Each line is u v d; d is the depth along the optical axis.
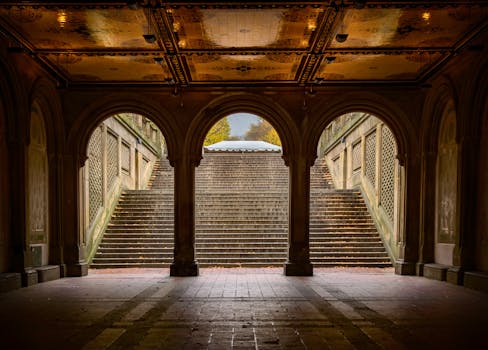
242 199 16.95
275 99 11.92
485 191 9.30
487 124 9.32
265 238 14.39
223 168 22.03
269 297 8.12
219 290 8.96
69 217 11.84
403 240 12.05
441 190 11.45
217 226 15.20
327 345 5.02
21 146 9.59
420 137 11.96
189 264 11.46
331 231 14.98
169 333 5.54
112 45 9.04
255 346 4.96
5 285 8.75
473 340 5.24
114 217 15.73
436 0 7.00
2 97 9.21
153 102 11.91
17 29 8.23
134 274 11.85
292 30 8.26
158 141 25.31
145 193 17.25
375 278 10.98
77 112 11.90
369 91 11.92
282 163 22.77
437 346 4.99
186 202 11.75
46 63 10.13
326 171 23.64
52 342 5.16
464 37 8.62
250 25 8.01
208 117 11.93
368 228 15.08
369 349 4.88
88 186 13.56
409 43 8.98
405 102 11.98
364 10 7.36
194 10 7.34
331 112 11.95
